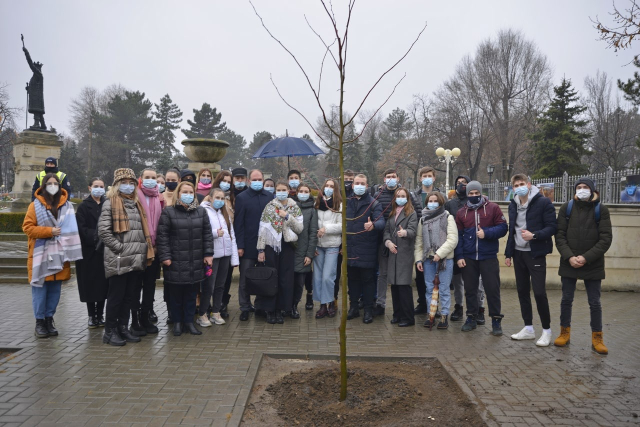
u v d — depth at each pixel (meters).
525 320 5.98
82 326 6.37
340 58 3.80
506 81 41.09
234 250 6.68
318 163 54.50
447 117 43.59
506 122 40.50
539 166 36.12
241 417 3.62
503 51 41.06
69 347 5.42
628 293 9.30
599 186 12.67
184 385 4.28
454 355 5.26
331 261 6.86
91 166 57.28
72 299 8.05
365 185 6.66
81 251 5.95
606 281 9.46
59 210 5.77
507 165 40.78
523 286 5.95
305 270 6.77
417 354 5.29
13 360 4.95
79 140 68.38
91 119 58.66
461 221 6.38
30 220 5.63
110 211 5.50
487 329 6.49
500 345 5.69
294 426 3.52
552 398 4.06
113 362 4.91
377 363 4.99
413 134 55.03
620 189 11.67
